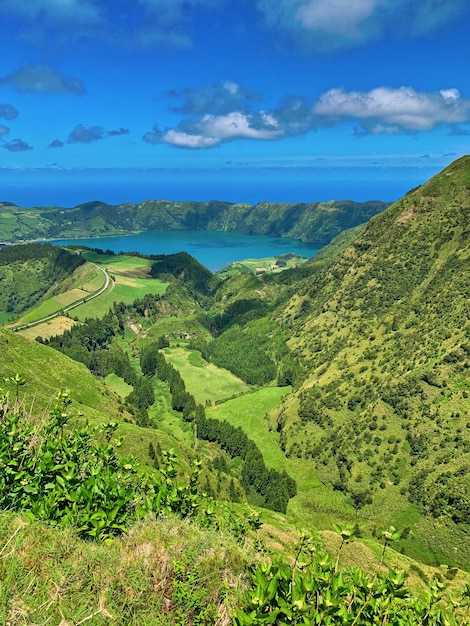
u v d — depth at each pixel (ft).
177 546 28.73
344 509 391.86
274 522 210.18
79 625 21.57
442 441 394.11
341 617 23.41
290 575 25.14
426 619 27.61
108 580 24.38
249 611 25.57
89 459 38.96
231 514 40.32
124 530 29.19
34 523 26.71
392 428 438.81
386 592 26.12
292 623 22.50
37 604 21.79
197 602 25.49
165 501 36.45
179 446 357.41
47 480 33.60
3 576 22.49
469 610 28.71
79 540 27.20
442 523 338.54
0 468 32.22
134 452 285.43
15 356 431.84
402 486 381.40
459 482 352.08
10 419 37.86
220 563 28.73
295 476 446.60
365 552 195.62
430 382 447.83
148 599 24.73
